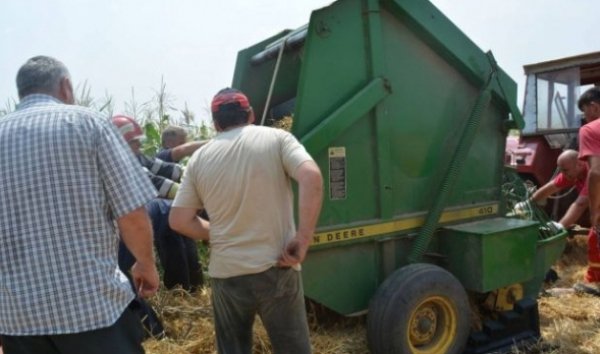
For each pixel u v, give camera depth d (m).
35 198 2.02
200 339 3.56
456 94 3.96
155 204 3.91
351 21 3.39
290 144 2.62
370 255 3.60
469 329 3.63
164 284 3.97
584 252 6.20
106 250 2.12
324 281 3.40
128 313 2.21
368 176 3.54
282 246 2.59
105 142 2.11
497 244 3.67
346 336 3.71
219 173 2.61
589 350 3.86
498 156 4.25
